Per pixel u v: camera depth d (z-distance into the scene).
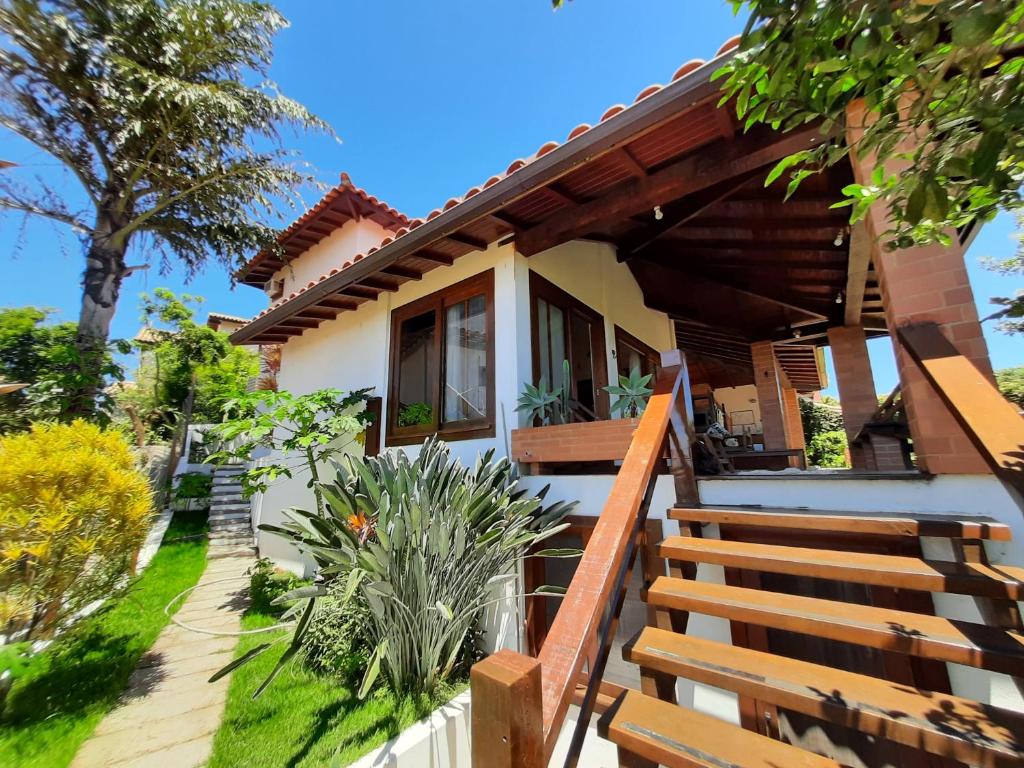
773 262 5.17
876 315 6.01
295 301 5.26
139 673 3.57
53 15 5.90
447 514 3.01
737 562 1.82
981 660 1.23
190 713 3.04
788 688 1.37
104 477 3.33
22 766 2.50
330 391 4.89
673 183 3.05
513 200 3.25
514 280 4.11
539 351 4.39
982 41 0.90
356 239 8.89
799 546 2.19
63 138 6.66
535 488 3.63
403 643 3.01
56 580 3.05
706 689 2.32
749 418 13.02
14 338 7.21
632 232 5.52
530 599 3.44
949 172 1.10
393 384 5.21
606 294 5.95
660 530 2.86
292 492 6.76
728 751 1.32
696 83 2.31
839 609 1.57
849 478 2.09
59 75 6.18
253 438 4.43
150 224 7.53
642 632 1.82
